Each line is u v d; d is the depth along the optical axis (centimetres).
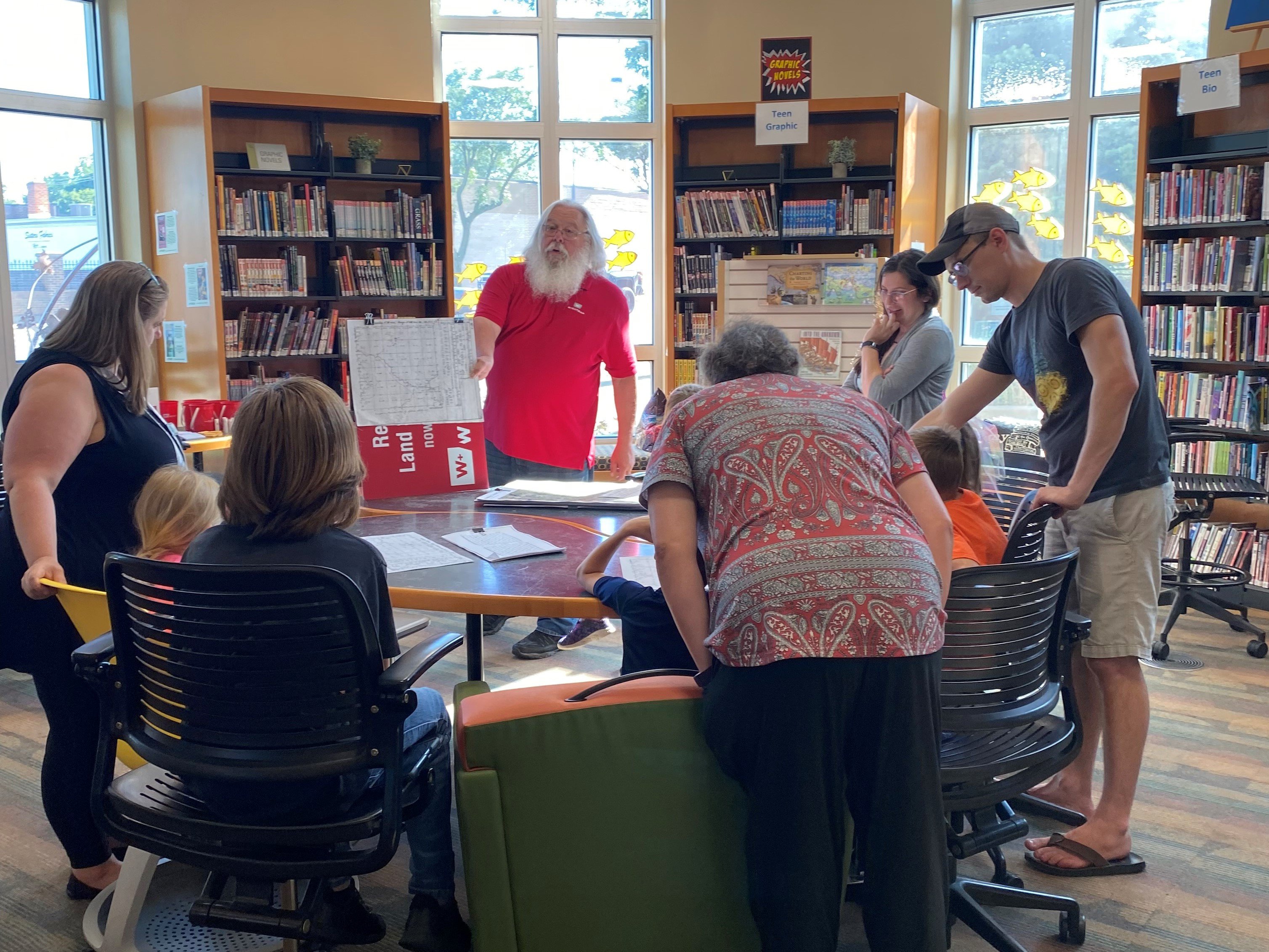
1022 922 240
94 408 226
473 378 339
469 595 210
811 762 155
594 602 206
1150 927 236
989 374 285
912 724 157
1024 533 235
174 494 220
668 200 617
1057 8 620
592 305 395
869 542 158
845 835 168
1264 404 497
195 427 533
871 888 158
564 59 682
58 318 608
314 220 599
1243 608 465
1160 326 526
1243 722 362
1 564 220
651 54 685
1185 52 591
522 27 671
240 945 222
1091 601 254
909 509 174
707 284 630
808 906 155
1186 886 254
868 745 157
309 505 171
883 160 627
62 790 233
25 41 583
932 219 641
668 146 612
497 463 406
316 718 168
